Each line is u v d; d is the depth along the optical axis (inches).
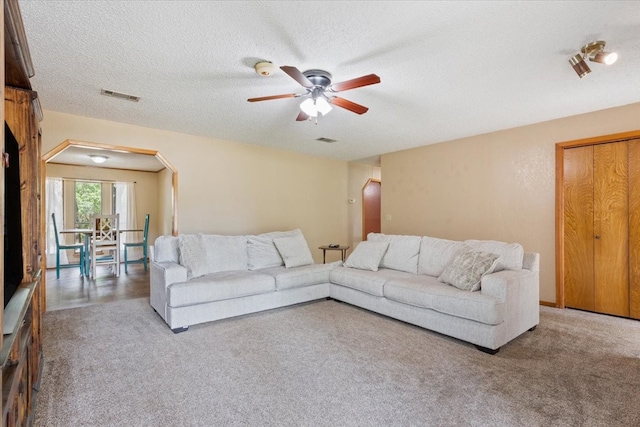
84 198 289.9
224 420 68.8
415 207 217.2
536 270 122.0
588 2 71.4
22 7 72.9
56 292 180.7
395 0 71.1
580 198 149.6
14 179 61.7
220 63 100.3
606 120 141.3
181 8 74.0
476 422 67.7
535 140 162.4
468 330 105.5
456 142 195.2
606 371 89.4
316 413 71.1
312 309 146.9
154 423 67.8
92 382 83.7
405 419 68.9
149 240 316.5
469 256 120.4
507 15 76.1
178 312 118.5
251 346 105.9
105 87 118.6
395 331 119.6
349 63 99.7
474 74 107.0
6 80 68.5
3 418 36.7
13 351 50.1
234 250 155.3
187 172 186.7
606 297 142.2
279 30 82.7
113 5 72.9
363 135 187.0
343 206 273.7
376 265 152.6
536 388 80.7
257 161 216.7
